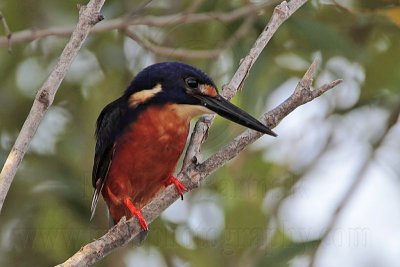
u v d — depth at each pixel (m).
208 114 8.99
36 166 12.55
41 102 7.22
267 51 12.73
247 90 11.97
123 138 9.44
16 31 13.14
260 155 13.46
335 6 12.81
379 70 13.52
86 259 7.49
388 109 13.48
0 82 13.39
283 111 8.12
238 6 12.27
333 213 11.60
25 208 12.71
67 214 12.73
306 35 12.22
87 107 13.30
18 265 12.75
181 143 9.45
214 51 11.27
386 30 13.44
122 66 13.20
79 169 12.90
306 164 13.23
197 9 12.22
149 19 11.18
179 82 9.29
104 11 12.61
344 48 12.33
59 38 13.46
